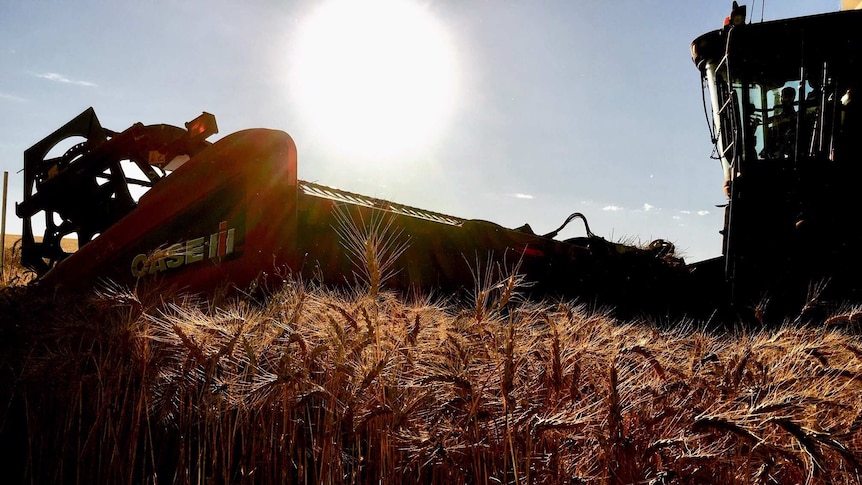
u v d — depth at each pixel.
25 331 4.13
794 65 5.45
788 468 2.56
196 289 5.30
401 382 2.79
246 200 5.12
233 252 5.13
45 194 6.84
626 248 6.79
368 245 3.02
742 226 5.41
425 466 2.82
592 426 2.38
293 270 4.88
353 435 2.74
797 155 5.32
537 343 2.79
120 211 6.53
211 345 3.08
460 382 2.53
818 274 5.01
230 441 2.96
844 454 2.13
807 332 3.53
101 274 6.04
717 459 2.49
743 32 5.59
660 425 2.51
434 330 3.12
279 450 3.05
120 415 3.25
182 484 3.04
